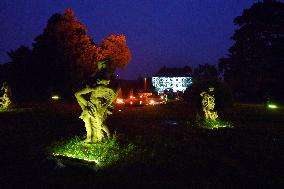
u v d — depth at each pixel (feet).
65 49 156.56
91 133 44.27
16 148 45.47
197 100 107.45
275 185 32.27
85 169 35.70
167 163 37.70
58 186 31.65
